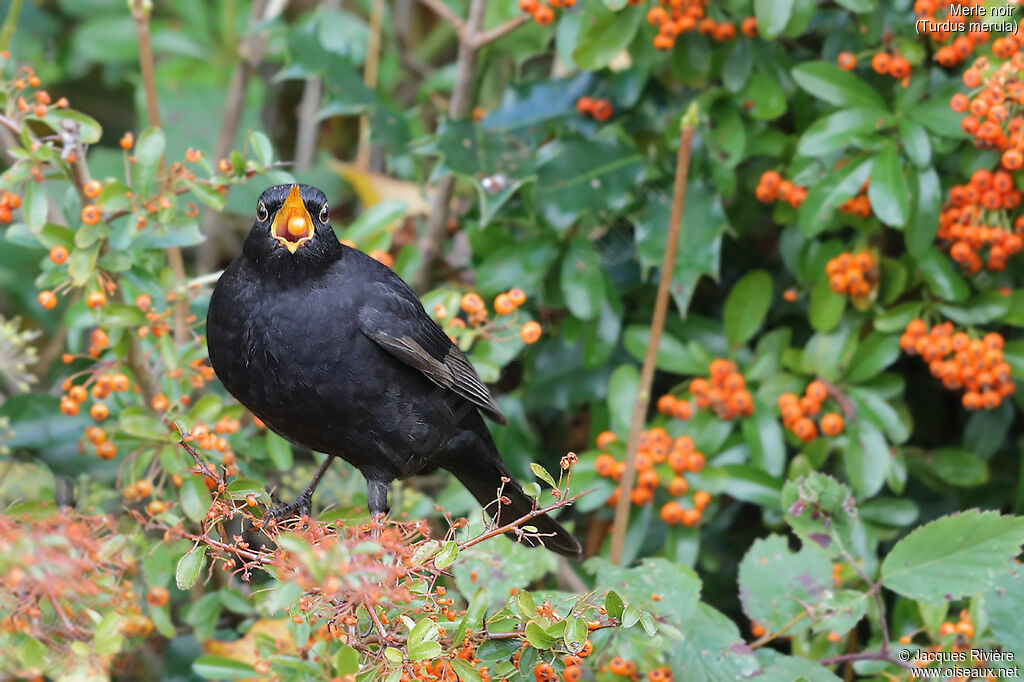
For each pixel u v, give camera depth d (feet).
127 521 31.17
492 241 36.91
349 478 35.27
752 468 33.35
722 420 33.94
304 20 47.06
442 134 34.55
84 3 47.21
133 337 29.09
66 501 31.12
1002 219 31.81
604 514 35.24
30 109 26.63
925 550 26.76
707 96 34.55
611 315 35.96
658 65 35.78
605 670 29.32
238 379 25.64
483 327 30.07
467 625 21.57
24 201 26.71
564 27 34.55
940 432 38.32
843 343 33.65
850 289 33.42
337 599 20.86
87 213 26.68
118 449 30.07
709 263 34.04
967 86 31.22
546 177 34.53
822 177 32.48
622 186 34.47
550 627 22.17
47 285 28.25
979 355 31.76
